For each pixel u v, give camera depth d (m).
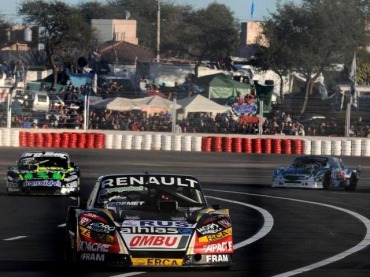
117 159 97.62
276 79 175.38
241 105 124.00
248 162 99.19
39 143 110.19
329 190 69.62
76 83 143.50
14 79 141.00
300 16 166.12
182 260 25.03
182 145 112.31
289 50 162.88
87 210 26.80
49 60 172.62
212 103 126.62
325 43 165.00
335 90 157.88
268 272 26.80
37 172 58.69
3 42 197.62
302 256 31.00
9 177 58.97
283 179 69.81
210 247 25.39
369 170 95.25
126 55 199.88
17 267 27.62
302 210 50.56
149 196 27.80
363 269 27.81
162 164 93.25
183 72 172.00
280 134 122.25
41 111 124.00
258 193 63.75
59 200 55.78
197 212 26.95
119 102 123.94
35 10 187.88
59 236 36.75
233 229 40.00
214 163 96.81
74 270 26.59
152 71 170.00
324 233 38.81
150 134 115.19
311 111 133.00
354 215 47.88
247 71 170.75
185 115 125.25
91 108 124.44
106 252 25.03
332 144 109.81
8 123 113.50
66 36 186.12
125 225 25.61
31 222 42.56
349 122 116.38
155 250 24.97
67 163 59.88
